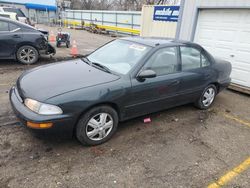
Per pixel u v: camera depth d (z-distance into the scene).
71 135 3.03
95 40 17.64
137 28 22.22
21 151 2.98
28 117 2.71
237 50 6.76
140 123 4.03
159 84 3.69
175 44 4.05
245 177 2.89
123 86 3.26
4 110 4.03
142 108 3.66
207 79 4.61
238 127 4.27
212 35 7.41
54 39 14.41
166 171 2.87
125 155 3.11
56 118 2.74
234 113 4.94
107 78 3.28
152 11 10.29
